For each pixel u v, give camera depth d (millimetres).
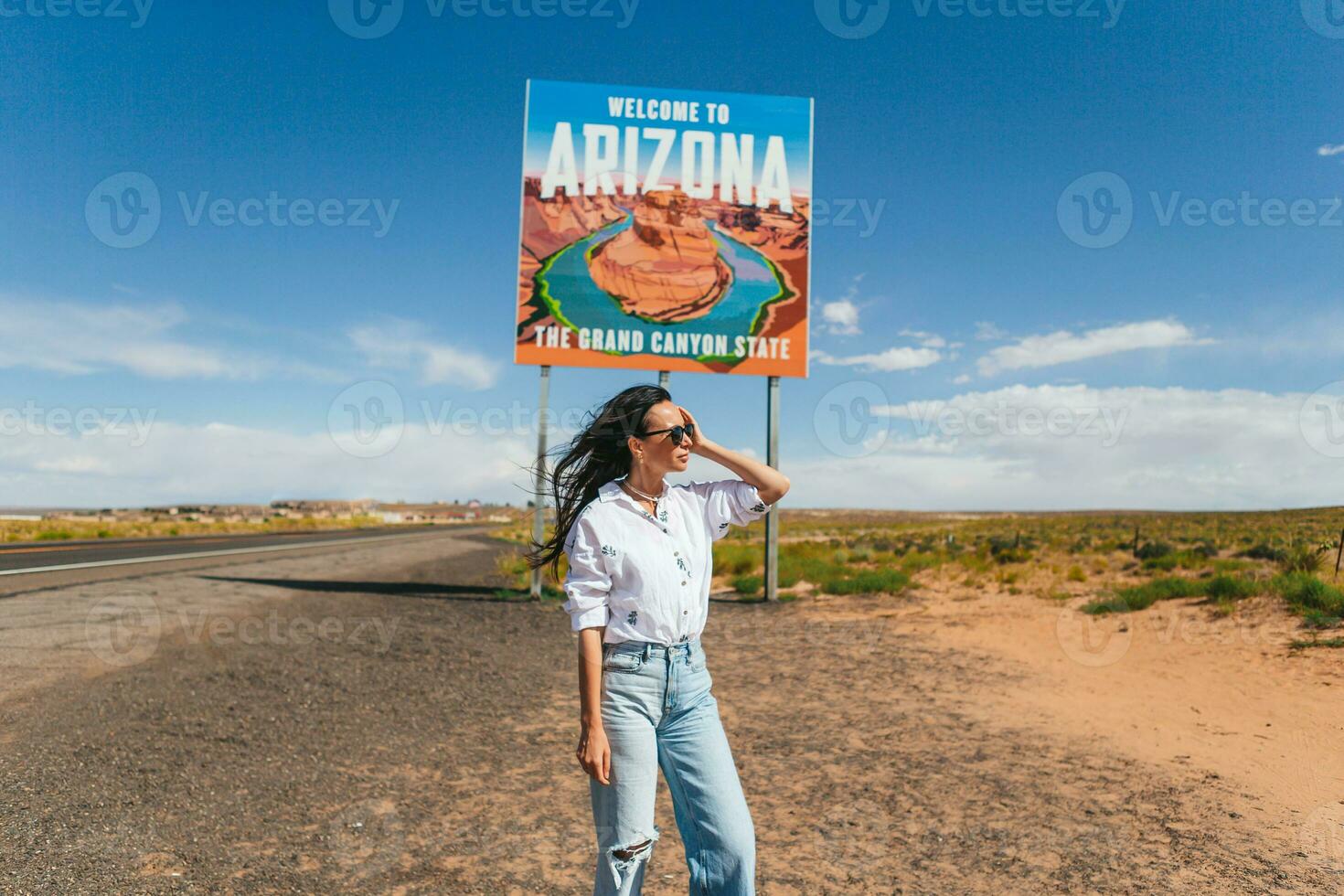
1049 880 3572
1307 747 5453
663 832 4312
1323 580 10617
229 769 5020
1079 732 6105
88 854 3697
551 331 14422
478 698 7301
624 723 2379
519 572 19391
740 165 14922
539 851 3926
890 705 7090
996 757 5508
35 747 5191
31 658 7789
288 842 3965
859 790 4852
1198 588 11742
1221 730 6000
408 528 96812
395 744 5754
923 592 15031
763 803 4652
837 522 87625
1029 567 18016
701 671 2490
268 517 101375
